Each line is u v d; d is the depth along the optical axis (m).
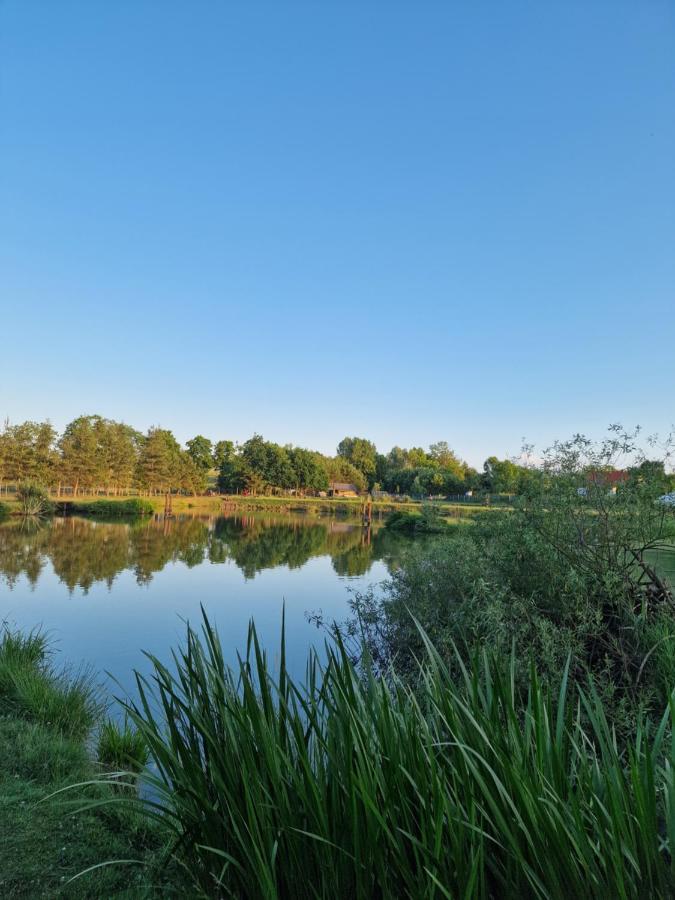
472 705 1.94
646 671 4.43
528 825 1.67
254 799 1.98
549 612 5.14
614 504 5.12
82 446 59.81
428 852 1.68
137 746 4.66
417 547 9.53
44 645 8.18
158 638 9.56
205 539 29.86
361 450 119.56
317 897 1.87
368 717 2.09
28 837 3.17
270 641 9.31
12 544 23.41
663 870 1.52
